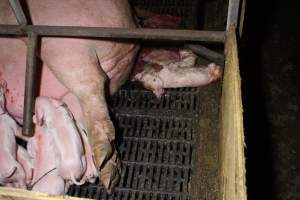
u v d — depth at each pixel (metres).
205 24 2.46
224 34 1.50
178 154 1.92
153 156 1.91
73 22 1.74
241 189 1.01
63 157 1.56
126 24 1.87
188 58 2.14
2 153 1.63
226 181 1.35
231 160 1.23
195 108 2.08
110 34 1.51
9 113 1.87
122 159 1.91
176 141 1.96
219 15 2.48
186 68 2.09
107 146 1.63
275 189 2.28
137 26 2.03
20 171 1.65
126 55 1.92
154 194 1.78
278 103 2.66
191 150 1.93
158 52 2.26
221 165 1.63
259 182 2.31
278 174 2.34
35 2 1.76
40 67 1.78
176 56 2.26
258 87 2.75
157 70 2.16
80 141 1.62
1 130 1.66
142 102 2.13
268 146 2.46
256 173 2.35
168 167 1.87
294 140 2.48
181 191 1.79
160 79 2.06
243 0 1.55
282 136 2.50
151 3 2.66
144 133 2.00
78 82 1.69
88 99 1.68
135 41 1.90
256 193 2.27
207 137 1.93
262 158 2.40
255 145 2.46
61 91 1.83
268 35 3.07
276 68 2.86
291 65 2.88
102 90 1.72
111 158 1.69
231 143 1.27
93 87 1.69
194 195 1.73
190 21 2.36
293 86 2.75
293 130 2.53
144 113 2.07
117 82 2.01
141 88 2.20
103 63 1.83
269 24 3.14
